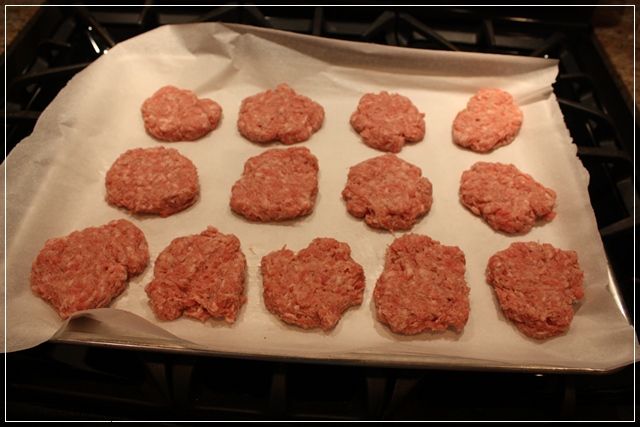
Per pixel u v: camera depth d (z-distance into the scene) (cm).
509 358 38
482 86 56
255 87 57
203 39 56
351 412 36
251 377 38
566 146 50
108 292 41
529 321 40
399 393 35
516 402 37
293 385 38
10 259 42
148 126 52
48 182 46
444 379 39
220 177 50
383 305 40
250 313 41
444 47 58
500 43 60
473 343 40
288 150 50
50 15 59
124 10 63
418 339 40
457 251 43
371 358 36
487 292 43
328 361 36
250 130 52
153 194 46
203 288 41
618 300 41
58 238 43
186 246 43
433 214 48
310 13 62
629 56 59
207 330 40
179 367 36
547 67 55
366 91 57
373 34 59
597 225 48
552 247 44
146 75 56
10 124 52
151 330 37
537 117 54
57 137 48
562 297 41
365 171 49
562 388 37
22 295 41
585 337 40
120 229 44
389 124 52
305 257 43
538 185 48
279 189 47
